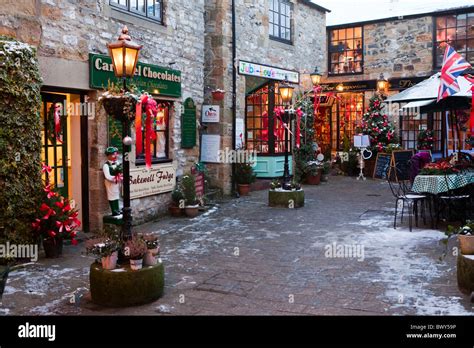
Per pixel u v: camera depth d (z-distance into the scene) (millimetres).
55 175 6918
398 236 6941
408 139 15039
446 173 7316
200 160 10898
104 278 4336
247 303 4426
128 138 4512
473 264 4430
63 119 7035
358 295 4578
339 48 16141
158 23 8555
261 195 11258
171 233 7336
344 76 15969
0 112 5422
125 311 4254
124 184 4652
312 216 8602
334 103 16156
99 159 7129
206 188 10016
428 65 14625
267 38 12320
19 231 5672
